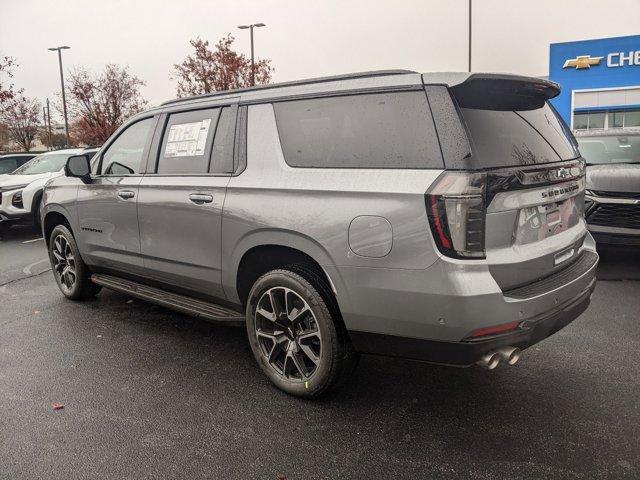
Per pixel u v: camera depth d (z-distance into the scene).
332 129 3.07
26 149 34.12
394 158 2.78
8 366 3.87
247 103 3.55
